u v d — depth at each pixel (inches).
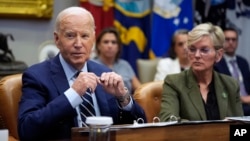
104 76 125.1
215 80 162.1
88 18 130.1
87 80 120.9
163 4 315.3
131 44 314.0
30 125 118.1
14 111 149.3
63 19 128.3
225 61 291.1
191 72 162.2
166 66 285.9
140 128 100.2
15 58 293.1
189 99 157.6
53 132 124.3
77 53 129.3
